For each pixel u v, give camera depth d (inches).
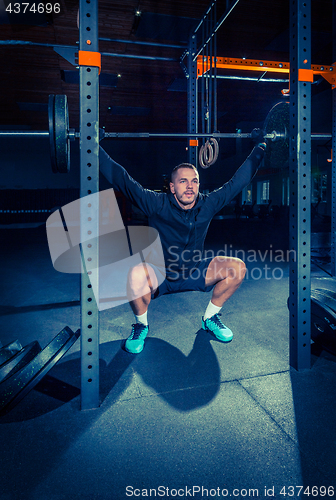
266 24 171.2
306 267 52.1
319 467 33.5
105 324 75.2
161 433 38.8
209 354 59.3
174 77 241.3
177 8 149.3
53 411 43.3
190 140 114.7
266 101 307.1
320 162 354.9
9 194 426.9
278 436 38.0
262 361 56.5
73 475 32.9
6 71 229.0
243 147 496.4
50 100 41.9
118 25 166.1
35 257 174.4
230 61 123.4
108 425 40.4
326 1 145.8
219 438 37.8
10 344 53.4
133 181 53.9
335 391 47.3
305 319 52.6
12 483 31.9
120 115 344.8
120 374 52.5
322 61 218.5
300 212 51.2
